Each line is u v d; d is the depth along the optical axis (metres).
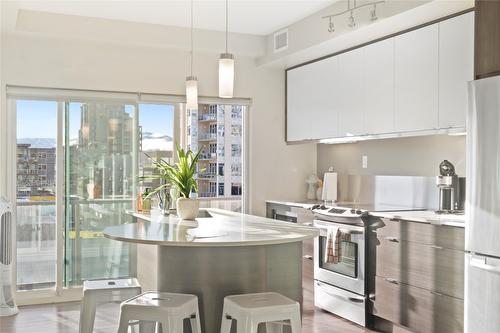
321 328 4.46
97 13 5.23
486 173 3.28
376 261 4.38
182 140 6.06
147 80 5.80
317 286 5.11
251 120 6.31
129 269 5.80
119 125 5.77
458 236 3.61
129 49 5.72
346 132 5.30
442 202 4.32
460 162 4.43
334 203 5.64
